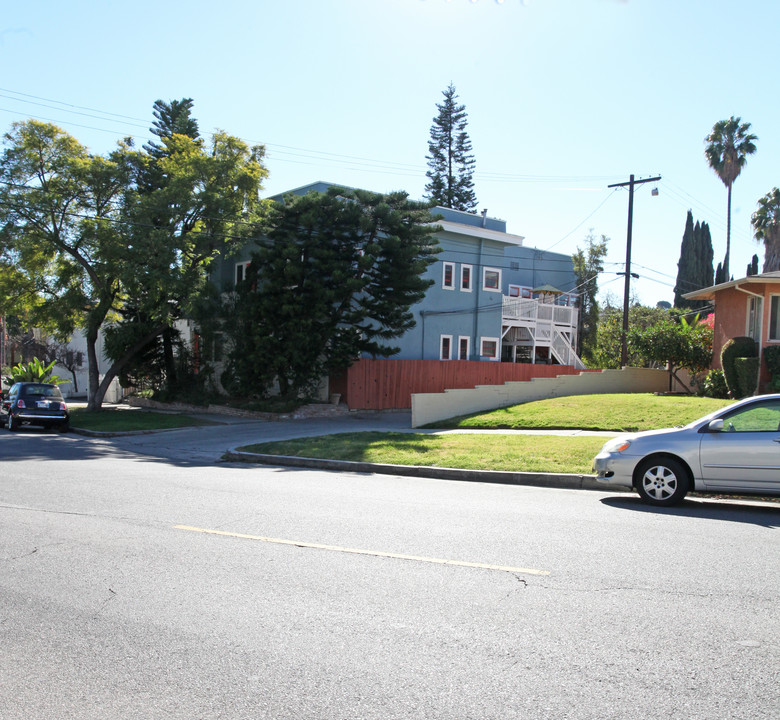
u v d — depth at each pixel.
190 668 4.05
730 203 47.06
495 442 15.20
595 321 44.25
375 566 6.04
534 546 6.76
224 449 17.34
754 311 21.53
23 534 7.16
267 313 24.77
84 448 17.69
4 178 24.92
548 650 4.29
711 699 3.68
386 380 27.50
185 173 25.42
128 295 27.89
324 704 3.63
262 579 5.66
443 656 4.20
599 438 15.14
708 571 5.93
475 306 33.84
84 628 4.64
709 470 8.98
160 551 6.50
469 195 54.97
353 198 24.88
